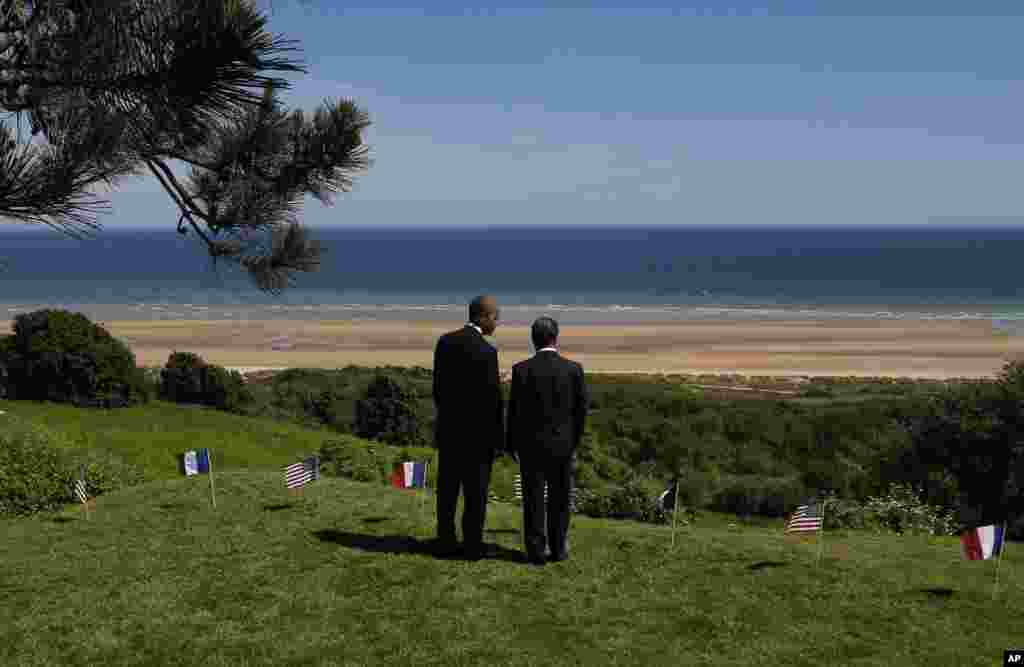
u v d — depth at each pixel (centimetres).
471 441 779
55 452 1423
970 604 716
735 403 3734
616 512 1406
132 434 2688
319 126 606
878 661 599
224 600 712
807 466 2464
